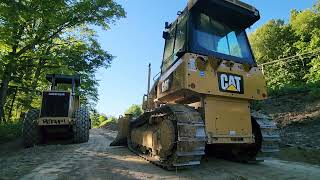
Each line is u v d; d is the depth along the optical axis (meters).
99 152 8.24
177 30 6.69
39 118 10.79
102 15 17.09
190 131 5.13
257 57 40.84
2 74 15.15
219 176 5.11
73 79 12.91
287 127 12.40
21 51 15.65
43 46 17.20
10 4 11.38
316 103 14.30
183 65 5.63
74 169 5.55
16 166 5.91
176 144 5.22
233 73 5.99
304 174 5.56
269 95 17.62
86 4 16.30
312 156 8.09
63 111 11.09
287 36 39.25
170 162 5.45
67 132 11.64
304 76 26.36
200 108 5.74
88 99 26.44
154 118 6.48
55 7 14.18
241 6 6.36
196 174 5.23
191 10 6.29
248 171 5.66
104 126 39.94
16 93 21.17
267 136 6.13
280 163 6.95
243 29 6.92
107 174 5.13
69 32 18.81
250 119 6.13
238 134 5.88
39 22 15.64
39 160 6.73
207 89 5.61
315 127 11.38
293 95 16.50
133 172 5.32
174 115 5.35
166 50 7.13
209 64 5.77
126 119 9.83
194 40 6.07
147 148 6.99
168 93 6.19
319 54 28.27
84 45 18.73
